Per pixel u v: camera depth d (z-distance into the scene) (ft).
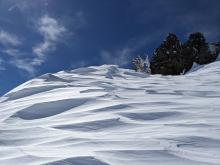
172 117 14.74
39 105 18.07
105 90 22.58
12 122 15.55
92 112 16.29
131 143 10.81
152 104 17.53
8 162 9.47
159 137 11.32
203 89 24.44
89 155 9.53
